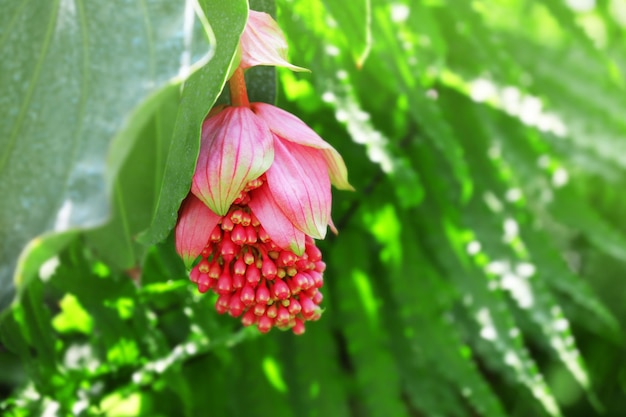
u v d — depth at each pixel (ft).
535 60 4.19
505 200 3.91
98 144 1.81
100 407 3.20
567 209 4.14
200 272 2.29
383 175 3.66
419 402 3.79
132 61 1.85
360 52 2.57
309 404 3.70
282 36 2.29
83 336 3.45
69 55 1.89
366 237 3.87
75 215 1.76
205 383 3.61
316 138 2.23
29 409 3.03
